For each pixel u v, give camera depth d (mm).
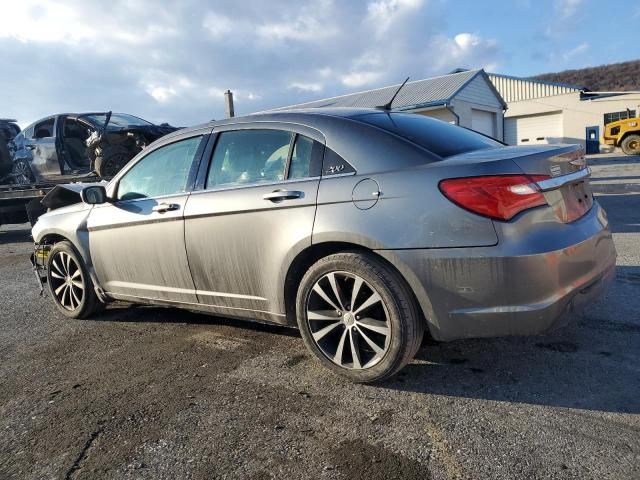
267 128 3469
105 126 9258
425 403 2801
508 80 37062
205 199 3580
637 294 4297
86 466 2451
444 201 2686
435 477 2178
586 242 2818
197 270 3678
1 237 12281
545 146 3076
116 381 3373
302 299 3160
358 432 2562
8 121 11938
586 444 2332
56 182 9594
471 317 2682
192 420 2791
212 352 3750
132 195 4191
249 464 2367
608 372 2992
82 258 4625
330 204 2994
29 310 5305
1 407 3127
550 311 2609
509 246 2568
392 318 2836
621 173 16188
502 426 2525
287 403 2900
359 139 3066
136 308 5074
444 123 3789
